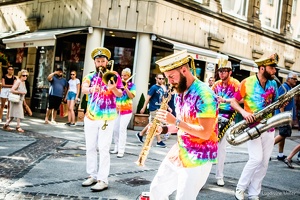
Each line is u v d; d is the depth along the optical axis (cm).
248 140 449
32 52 1578
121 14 1273
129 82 697
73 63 1448
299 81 1616
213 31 1510
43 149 711
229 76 564
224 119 541
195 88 272
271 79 465
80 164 604
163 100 286
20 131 931
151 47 1299
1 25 1809
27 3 1631
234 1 1639
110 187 482
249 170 459
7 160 587
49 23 1484
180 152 279
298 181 633
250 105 466
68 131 1029
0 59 1490
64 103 1376
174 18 1345
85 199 425
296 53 2083
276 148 1080
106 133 464
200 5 1430
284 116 433
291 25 2038
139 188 487
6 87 1102
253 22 1711
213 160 277
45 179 496
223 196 489
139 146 859
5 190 433
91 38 1287
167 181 295
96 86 464
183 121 271
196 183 273
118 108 696
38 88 1535
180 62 266
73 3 1366
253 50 1734
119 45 1359
